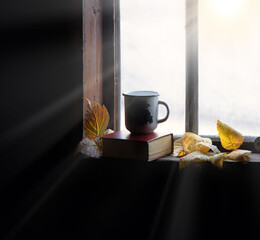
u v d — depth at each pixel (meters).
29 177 1.16
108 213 1.13
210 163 1.05
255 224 1.06
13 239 1.18
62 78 1.11
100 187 1.12
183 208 1.09
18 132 1.16
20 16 1.12
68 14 1.09
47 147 1.14
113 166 1.10
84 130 1.12
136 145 1.07
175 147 1.17
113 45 1.21
